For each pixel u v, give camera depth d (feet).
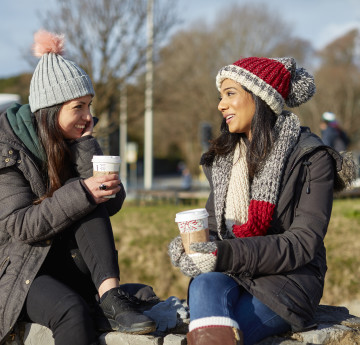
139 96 51.24
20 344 8.25
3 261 8.18
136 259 20.70
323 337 7.63
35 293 7.82
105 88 42.42
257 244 7.18
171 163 173.68
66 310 7.46
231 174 8.44
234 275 7.52
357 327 8.31
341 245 21.03
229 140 8.59
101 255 8.05
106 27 40.57
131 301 7.93
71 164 9.09
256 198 7.68
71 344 7.37
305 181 7.75
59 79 8.71
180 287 18.54
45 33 9.06
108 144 46.83
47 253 8.20
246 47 109.09
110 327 7.83
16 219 7.91
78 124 9.05
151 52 43.88
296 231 7.45
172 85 65.41
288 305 7.26
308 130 8.32
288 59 8.30
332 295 17.17
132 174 135.64
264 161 7.83
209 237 7.91
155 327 7.52
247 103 8.14
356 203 34.12
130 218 30.32
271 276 7.48
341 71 120.16
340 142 34.50
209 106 108.17
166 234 24.12
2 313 7.88
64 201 7.79
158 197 58.85
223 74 8.28
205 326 6.72
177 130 127.13
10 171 8.31
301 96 8.48
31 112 8.96
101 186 7.89
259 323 7.36
